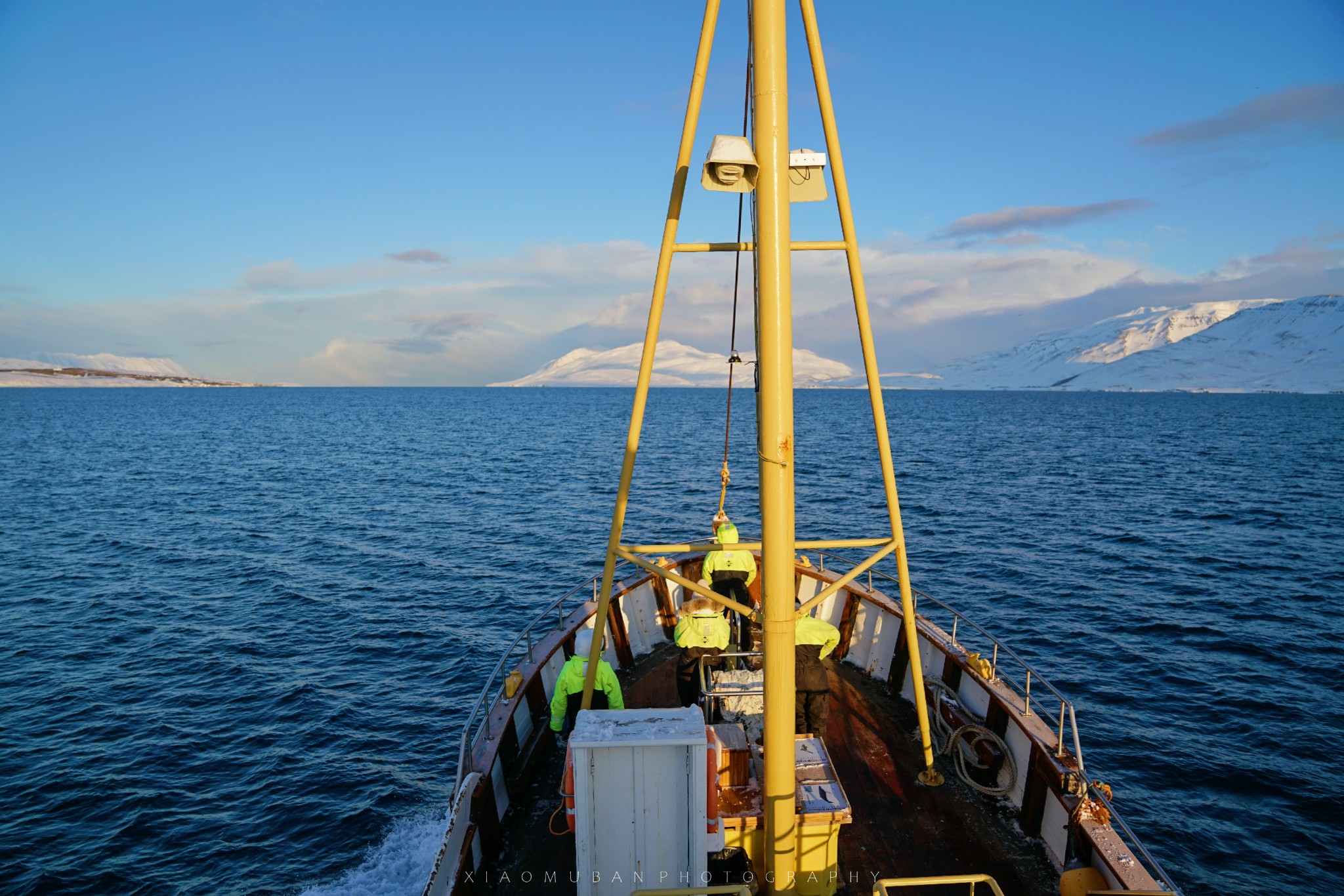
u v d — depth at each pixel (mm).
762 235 5215
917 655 7684
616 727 5727
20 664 21156
